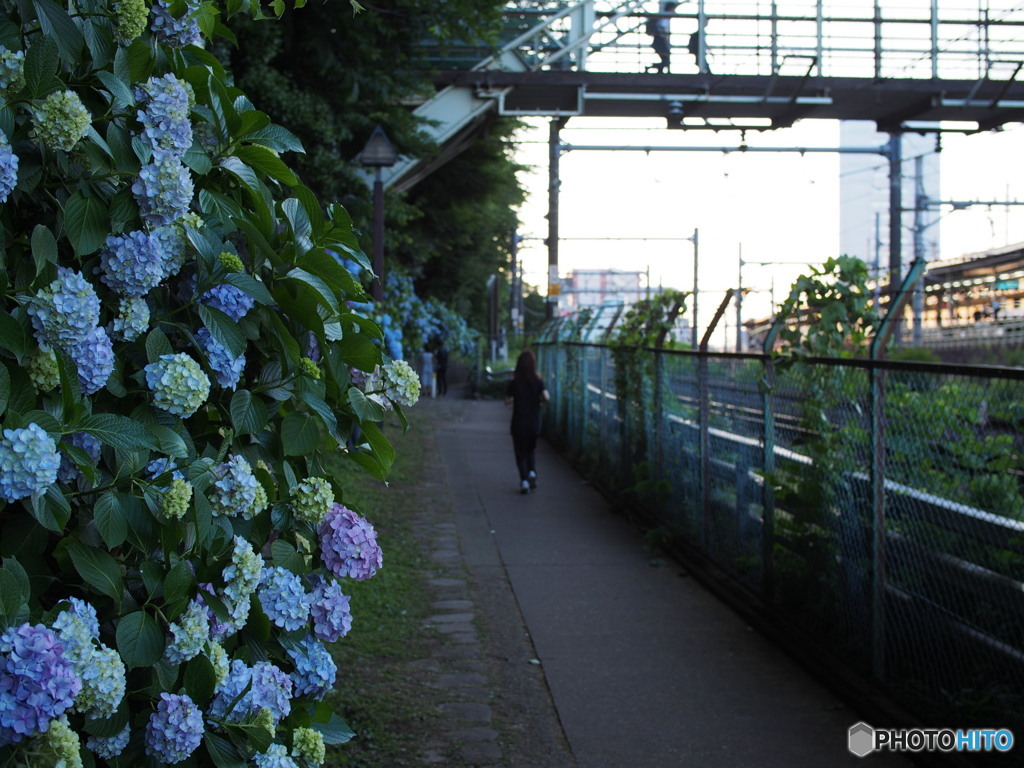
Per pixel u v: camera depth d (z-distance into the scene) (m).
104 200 1.81
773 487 6.28
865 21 18.95
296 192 2.20
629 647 5.84
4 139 1.54
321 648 2.26
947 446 4.42
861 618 5.17
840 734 4.55
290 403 2.30
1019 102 19.09
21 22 1.73
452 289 36.88
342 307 2.23
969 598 4.27
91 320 1.63
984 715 4.09
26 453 1.46
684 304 9.23
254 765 1.93
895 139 21.47
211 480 1.92
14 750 1.41
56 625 1.50
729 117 19.88
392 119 14.15
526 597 6.98
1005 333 15.99
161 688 1.75
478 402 27.66
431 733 4.57
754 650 5.78
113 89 1.79
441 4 12.70
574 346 15.16
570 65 18.62
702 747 4.42
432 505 10.64
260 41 11.23
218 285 2.00
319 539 2.24
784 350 6.03
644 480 9.69
